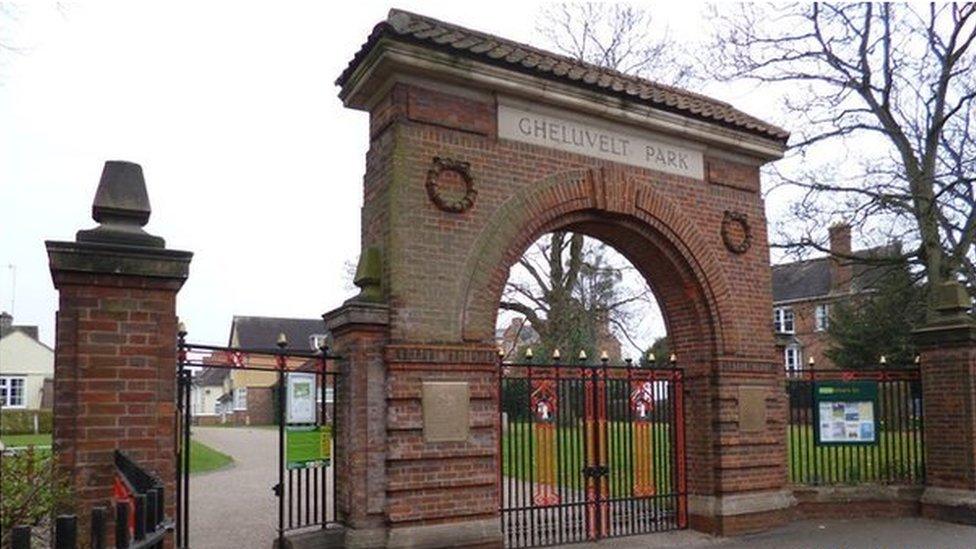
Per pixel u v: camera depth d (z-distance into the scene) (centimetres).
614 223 1127
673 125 1150
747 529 1160
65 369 656
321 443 916
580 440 1145
